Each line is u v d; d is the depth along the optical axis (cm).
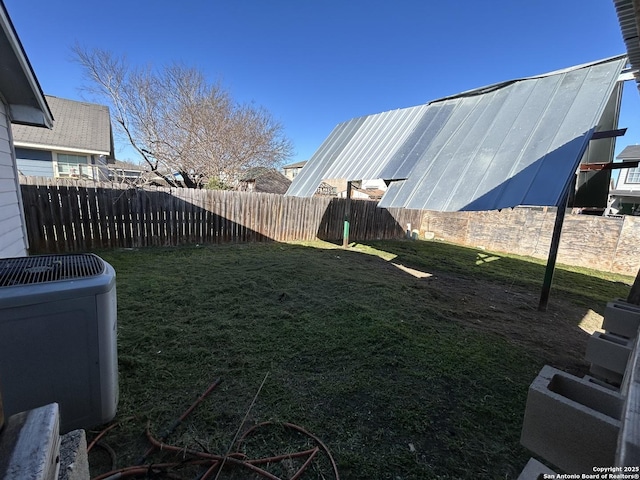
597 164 499
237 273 511
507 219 1057
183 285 430
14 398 136
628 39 162
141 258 586
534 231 994
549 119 358
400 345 296
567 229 920
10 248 400
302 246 861
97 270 164
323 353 274
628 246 820
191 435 173
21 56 325
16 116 425
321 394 218
